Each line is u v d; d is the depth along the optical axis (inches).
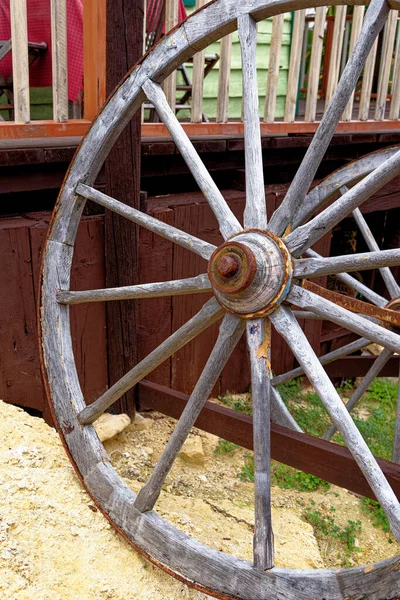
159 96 101.4
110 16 124.0
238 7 92.9
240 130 162.4
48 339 113.9
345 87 85.9
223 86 157.0
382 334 81.3
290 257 87.0
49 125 127.6
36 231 126.5
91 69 130.6
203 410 131.0
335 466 111.3
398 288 148.9
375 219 237.5
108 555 104.0
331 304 85.4
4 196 135.7
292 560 118.7
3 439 115.3
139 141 133.1
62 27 125.7
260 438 88.4
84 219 133.1
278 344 188.2
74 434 111.8
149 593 99.7
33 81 175.5
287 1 87.6
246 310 88.4
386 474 101.7
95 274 137.9
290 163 182.7
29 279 128.2
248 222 91.6
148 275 147.7
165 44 100.1
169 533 99.4
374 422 192.4
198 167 97.8
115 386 105.9
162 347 99.7
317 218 87.0
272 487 152.6
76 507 109.2
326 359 157.0
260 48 259.1
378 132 192.9
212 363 93.4
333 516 144.6
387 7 84.2
